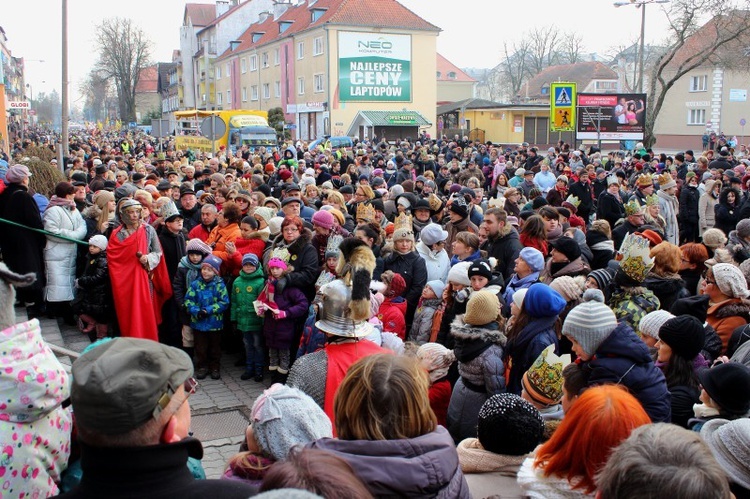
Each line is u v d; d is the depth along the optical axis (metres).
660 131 57.31
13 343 2.48
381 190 12.42
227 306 7.30
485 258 7.04
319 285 6.51
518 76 91.50
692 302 5.11
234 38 77.69
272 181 16.22
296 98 57.59
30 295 8.38
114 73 86.56
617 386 2.75
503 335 4.46
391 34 51.94
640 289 5.24
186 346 7.58
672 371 3.96
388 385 2.50
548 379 3.72
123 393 1.85
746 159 23.34
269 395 2.85
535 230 7.23
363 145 33.97
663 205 11.86
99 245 7.61
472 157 26.11
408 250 7.09
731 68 40.41
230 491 2.01
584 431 2.48
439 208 9.55
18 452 2.47
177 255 7.94
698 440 1.83
